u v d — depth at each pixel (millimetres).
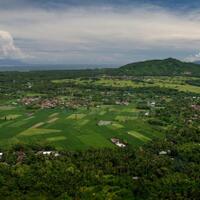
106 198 153250
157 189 162750
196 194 158750
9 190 157875
